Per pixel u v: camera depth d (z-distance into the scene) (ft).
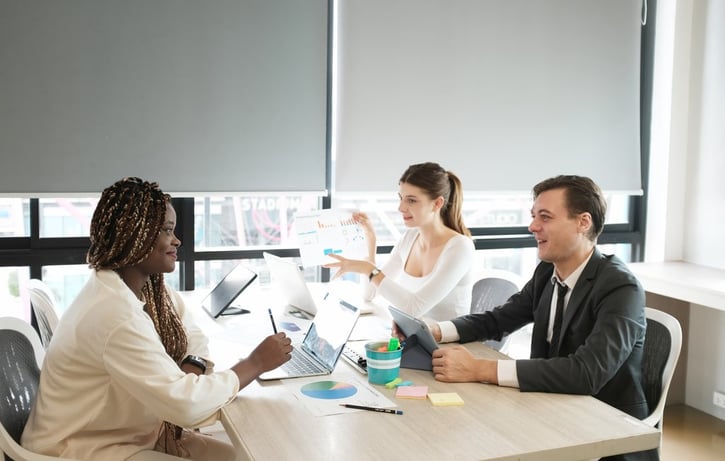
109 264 5.54
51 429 5.30
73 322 5.32
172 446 6.03
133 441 5.61
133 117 10.46
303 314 8.96
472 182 12.50
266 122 11.17
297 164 11.41
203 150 10.86
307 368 6.38
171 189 10.75
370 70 11.65
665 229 13.21
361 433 4.88
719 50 12.37
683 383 12.73
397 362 5.97
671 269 12.21
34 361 6.19
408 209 9.04
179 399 5.09
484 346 7.12
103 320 5.15
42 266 10.56
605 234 13.74
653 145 13.62
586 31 13.05
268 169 11.25
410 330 6.74
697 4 12.80
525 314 7.40
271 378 6.05
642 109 13.75
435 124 12.14
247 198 11.62
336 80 11.50
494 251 13.37
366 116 11.69
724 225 12.33
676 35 12.87
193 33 10.66
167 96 10.61
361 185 11.76
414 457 4.48
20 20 9.82
